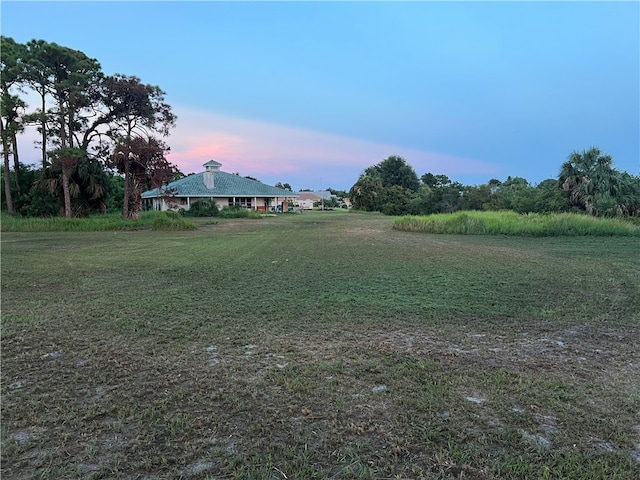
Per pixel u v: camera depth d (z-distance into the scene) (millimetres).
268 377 3203
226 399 2830
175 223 21484
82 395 2912
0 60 24062
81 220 22109
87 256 10602
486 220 18828
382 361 3525
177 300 5770
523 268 8578
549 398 2836
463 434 2385
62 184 26438
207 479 2010
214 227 23422
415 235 17516
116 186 41250
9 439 2357
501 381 3105
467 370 3322
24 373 3297
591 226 17312
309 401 2811
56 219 22016
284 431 2434
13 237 16516
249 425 2498
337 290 6414
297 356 3650
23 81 25094
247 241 14766
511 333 4305
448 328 4477
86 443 2322
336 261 9680
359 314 5031
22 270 8375
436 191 37094
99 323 4668
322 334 4273
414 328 4473
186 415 2617
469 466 2090
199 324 4625
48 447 2283
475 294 6125
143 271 8250
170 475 2041
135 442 2322
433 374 3242
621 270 8312
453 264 9164
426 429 2436
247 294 6148
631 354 3695
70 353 3734
